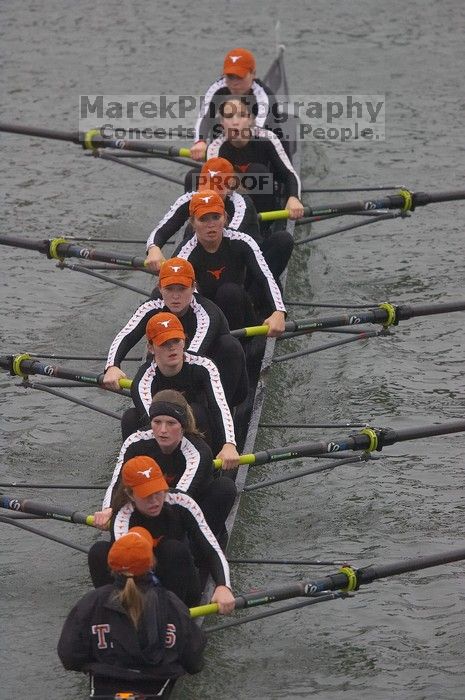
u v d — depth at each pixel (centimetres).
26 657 3759
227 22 9644
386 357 5603
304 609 4016
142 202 7162
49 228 6825
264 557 4291
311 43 9275
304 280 6309
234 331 4388
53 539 3997
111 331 5803
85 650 3095
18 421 5144
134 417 3878
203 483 3531
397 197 5378
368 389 5338
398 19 9688
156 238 4872
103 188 7338
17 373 4412
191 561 3322
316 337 5772
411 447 4962
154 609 3072
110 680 3114
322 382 5397
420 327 5878
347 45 9250
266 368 4725
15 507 3884
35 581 4153
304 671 3709
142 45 9244
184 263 4059
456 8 9919
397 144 7838
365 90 8556
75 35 9425
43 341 5716
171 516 3353
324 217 5666
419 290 6200
